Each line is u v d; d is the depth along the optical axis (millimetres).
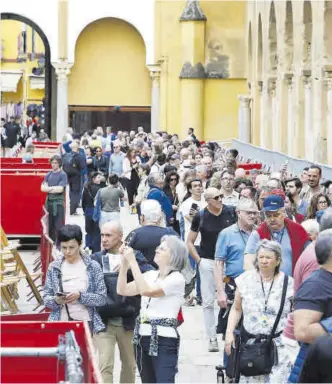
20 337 12227
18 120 87875
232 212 19812
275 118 56094
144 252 16875
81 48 73000
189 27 69688
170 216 23938
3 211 32219
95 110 73250
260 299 13641
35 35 94062
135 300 15359
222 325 17641
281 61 52438
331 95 42906
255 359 13531
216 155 41594
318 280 11969
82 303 14992
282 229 16109
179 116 71188
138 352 14266
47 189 31000
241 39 69625
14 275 22406
